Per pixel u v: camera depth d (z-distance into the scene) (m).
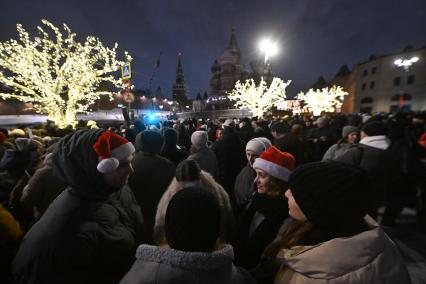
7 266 1.79
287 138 3.76
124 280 0.91
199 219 0.85
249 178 2.86
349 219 0.91
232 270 0.96
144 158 2.76
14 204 2.72
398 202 3.62
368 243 0.87
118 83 12.36
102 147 1.32
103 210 1.39
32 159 3.01
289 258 0.96
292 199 1.13
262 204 1.75
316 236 1.01
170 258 0.84
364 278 0.81
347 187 0.90
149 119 11.14
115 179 1.43
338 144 4.17
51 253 1.14
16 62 10.16
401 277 0.86
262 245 1.64
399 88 41.31
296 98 25.98
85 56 11.39
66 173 1.33
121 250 1.38
